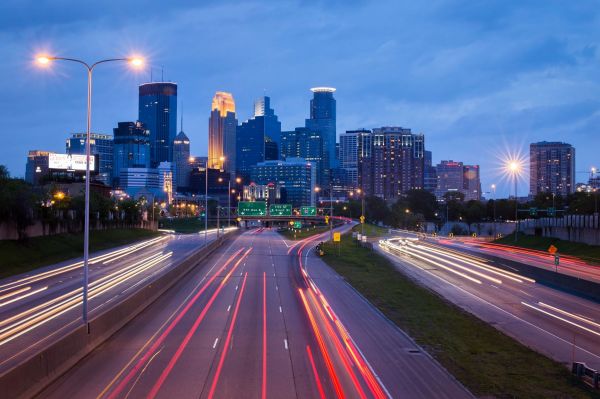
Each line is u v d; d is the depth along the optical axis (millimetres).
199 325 37062
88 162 32156
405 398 22734
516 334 38156
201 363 27297
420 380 25438
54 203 105062
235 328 36250
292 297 51250
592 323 42156
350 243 128625
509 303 51406
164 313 41594
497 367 28359
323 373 26000
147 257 90750
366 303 48688
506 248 122250
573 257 91750
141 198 185500
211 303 46781
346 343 32656
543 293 57906
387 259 94938
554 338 36969
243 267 78125
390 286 60719
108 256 92562
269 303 47375
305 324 38188
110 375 24938
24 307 42688
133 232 147625
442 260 95875
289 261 88250
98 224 128750
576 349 33938
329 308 45500
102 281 59406
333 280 65188
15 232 82875
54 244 92375
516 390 24344
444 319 42031
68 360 26156
